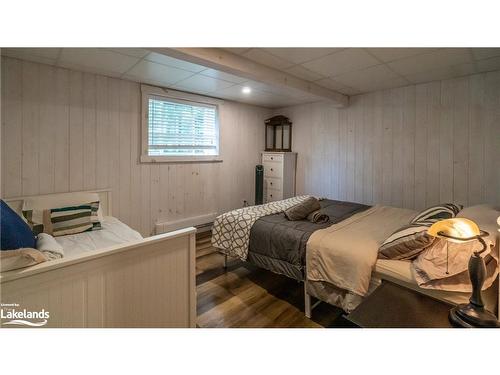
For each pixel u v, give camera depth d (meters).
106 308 1.26
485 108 2.82
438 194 3.16
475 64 2.58
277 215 2.69
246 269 2.89
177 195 3.77
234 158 4.50
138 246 1.34
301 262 2.06
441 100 3.10
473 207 2.12
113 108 3.07
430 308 1.24
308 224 2.38
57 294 1.12
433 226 1.19
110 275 1.27
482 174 2.86
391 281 1.64
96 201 2.80
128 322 1.35
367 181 3.78
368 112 3.71
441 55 2.36
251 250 2.45
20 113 2.48
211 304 2.21
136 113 3.27
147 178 3.44
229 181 4.46
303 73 2.85
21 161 2.50
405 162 3.40
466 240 1.09
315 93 3.29
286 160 4.50
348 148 3.97
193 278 1.61
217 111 4.18
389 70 2.75
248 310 2.13
